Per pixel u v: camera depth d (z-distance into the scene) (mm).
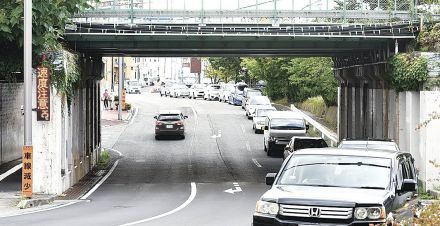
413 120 35156
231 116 78375
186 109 86812
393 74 36312
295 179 14609
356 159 14930
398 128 36875
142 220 22781
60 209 26188
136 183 36625
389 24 36219
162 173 41188
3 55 31953
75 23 34188
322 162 14922
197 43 37969
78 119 38188
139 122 73938
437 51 35000
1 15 28469
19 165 41375
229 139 59812
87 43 37156
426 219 12305
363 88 45875
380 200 13109
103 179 38562
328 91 64000
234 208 26625
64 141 33031
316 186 14195
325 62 63281
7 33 29219
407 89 35438
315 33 35500
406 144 35906
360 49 41031
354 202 12992
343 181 14305
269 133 49844
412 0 36312
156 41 36875
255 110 66062
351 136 50188
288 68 72688
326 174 14586
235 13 35531
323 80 63844
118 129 67625
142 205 27750
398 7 37219
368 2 37906
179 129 59281
